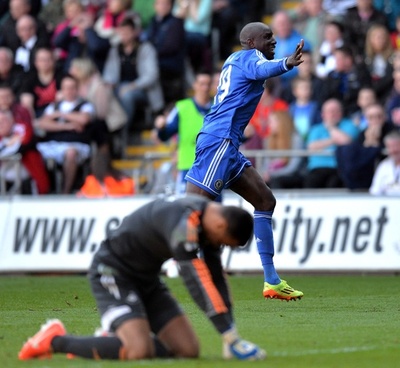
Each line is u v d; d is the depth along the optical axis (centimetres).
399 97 5344
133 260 2217
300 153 5275
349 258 4966
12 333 2786
